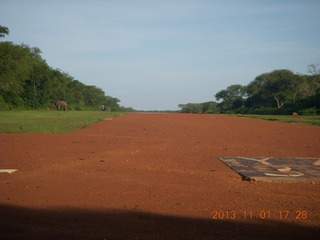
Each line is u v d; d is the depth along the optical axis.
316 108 59.09
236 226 4.32
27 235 3.79
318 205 5.35
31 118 25.92
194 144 12.99
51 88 61.94
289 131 19.30
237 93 111.44
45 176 7.15
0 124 18.86
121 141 13.57
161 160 9.36
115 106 120.81
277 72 86.44
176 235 3.92
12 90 47.84
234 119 32.88
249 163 8.95
